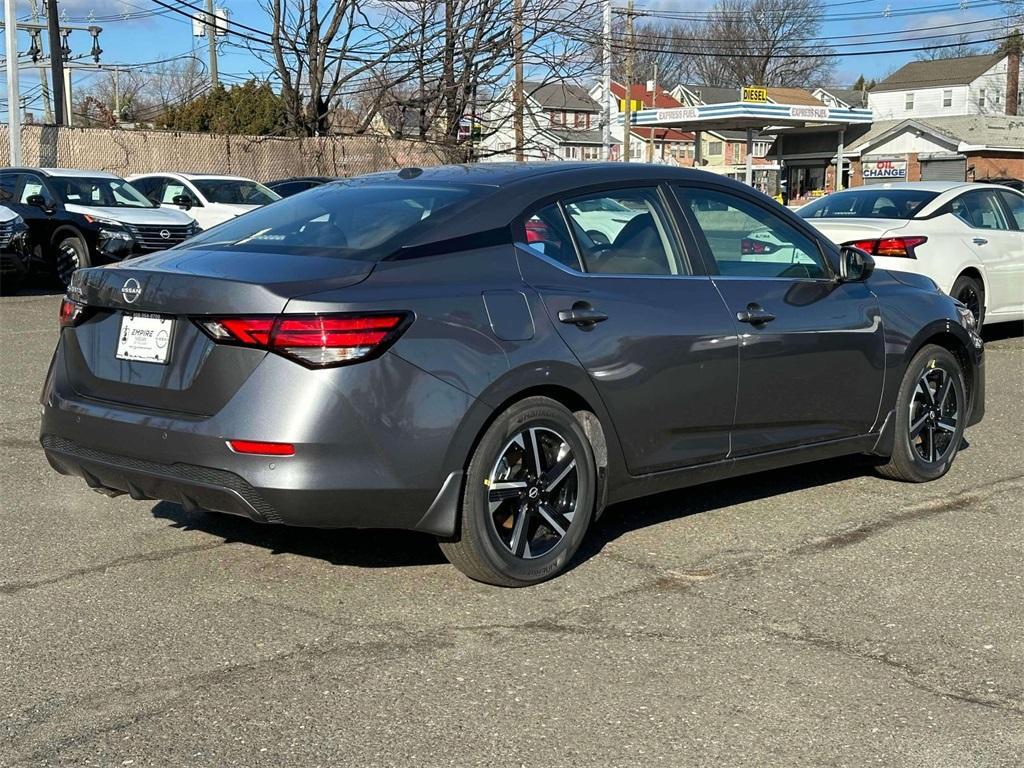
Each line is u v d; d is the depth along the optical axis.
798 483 6.16
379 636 4.04
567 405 4.65
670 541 5.15
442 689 3.61
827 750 3.25
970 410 6.42
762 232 5.47
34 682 3.66
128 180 20.19
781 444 5.39
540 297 4.50
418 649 3.93
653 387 4.80
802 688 3.65
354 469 4.00
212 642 3.98
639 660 3.85
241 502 4.04
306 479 3.96
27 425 7.41
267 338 3.97
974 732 3.37
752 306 5.18
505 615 4.24
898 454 6.01
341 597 4.41
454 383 4.17
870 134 59.16
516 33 27.66
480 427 4.25
